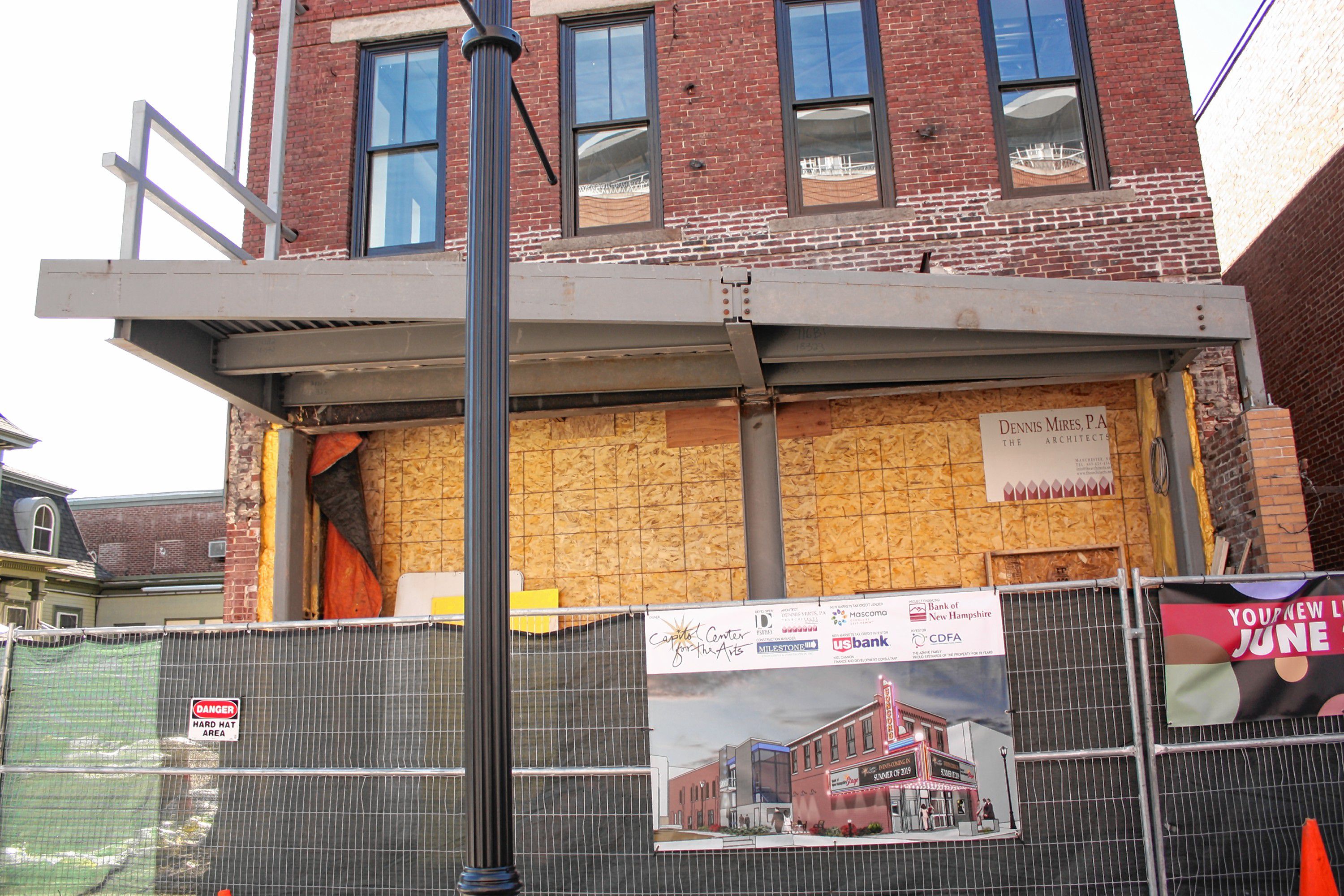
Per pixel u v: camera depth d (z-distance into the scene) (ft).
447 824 19.03
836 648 18.40
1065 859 17.35
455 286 23.29
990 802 17.61
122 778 20.34
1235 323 23.49
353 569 30.91
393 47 34.32
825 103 31.83
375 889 18.98
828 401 30.14
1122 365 27.43
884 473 29.66
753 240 30.63
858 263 30.12
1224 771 17.42
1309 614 17.89
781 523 28.58
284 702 20.11
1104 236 29.60
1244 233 48.60
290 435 30.37
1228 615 17.88
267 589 29.91
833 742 18.12
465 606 12.63
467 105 33.19
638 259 30.89
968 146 30.66
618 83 32.99
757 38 32.07
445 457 31.35
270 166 30.99
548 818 18.54
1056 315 23.13
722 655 18.66
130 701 20.70
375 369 27.99
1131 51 30.94
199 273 23.52
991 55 31.65
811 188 31.37
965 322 22.97
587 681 18.93
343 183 32.94
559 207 31.91
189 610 107.04
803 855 17.83
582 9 32.94
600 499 30.40
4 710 20.99
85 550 104.63
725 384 27.58
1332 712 17.67
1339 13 38.60
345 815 19.39
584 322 23.50
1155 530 28.35
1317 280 41.32
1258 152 46.42
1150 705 17.49
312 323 25.77
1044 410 29.63
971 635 18.20
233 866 19.57
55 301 23.45
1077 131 30.99
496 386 13.06
